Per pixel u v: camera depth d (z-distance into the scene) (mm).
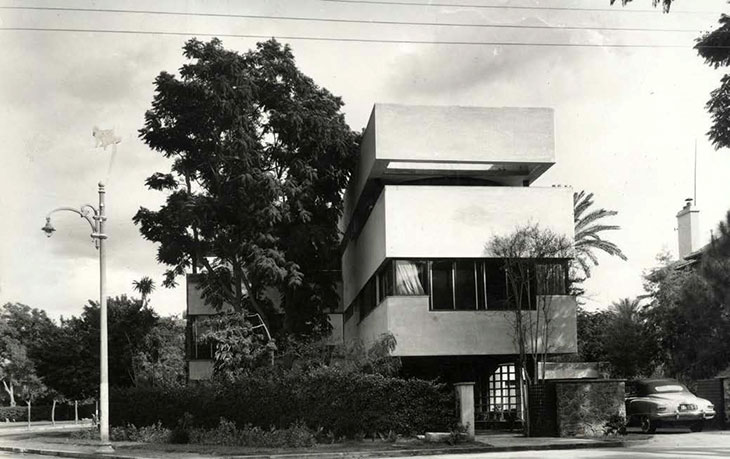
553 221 27953
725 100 25000
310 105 34531
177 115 34469
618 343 34250
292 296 35938
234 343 31875
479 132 28578
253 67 35125
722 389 27625
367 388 24250
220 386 28234
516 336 26984
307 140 33812
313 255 35375
